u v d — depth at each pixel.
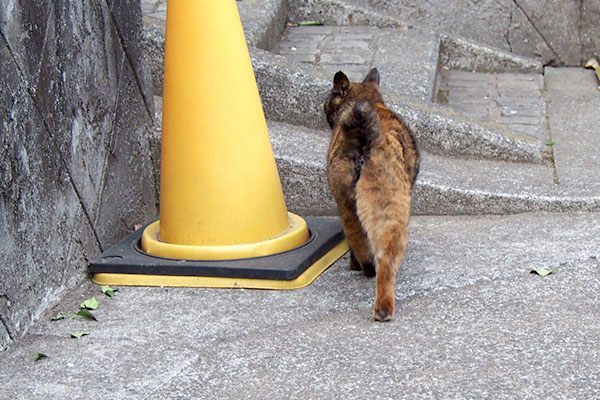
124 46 3.07
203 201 2.87
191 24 2.83
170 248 2.89
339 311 2.72
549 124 3.62
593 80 4.02
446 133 3.38
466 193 3.17
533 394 2.44
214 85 2.85
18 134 2.66
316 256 2.90
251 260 2.86
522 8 4.13
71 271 2.84
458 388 2.46
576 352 2.54
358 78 3.64
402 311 2.71
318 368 2.53
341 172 2.74
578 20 4.12
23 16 2.68
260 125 2.91
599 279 2.79
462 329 2.63
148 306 2.77
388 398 2.44
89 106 2.91
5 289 2.62
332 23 4.16
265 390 2.48
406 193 2.72
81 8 2.88
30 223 2.70
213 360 2.57
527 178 3.28
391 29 4.10
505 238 3.02
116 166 3.03
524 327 2.63
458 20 4.17
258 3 3.95
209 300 2.78
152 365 2.56
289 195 3.22
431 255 2.95
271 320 2.70
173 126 2.88
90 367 2.55
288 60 3.52
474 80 4.02
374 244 2.69
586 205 3.15
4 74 2.62
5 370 2.55
